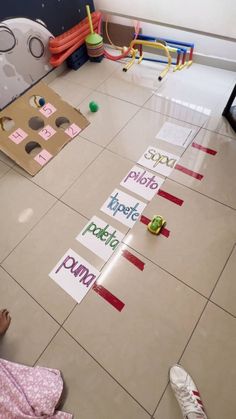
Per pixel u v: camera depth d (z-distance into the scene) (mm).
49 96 1611
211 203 1265
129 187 1369
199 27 1600
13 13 1501
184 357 958
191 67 1827
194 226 1212
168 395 907
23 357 1021
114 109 1706
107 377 953
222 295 1052
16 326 1083
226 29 1521
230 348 958
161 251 1170
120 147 1525
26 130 1522
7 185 1477
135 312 1054
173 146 1480
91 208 1332
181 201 1287
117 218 1281
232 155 1404
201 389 904
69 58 1906
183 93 1708
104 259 1184
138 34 1875
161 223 1200
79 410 907
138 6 1712
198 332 994
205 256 1138
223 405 877
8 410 837
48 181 1457
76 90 1855
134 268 1146
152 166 1422
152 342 994
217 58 1729
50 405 872
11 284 1177
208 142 1471
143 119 1625
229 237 1169
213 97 1655
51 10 1670
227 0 1385
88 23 1852
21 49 1646
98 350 1002
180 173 1376
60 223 1309
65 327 1060
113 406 906
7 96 1718
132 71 1901
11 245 1276
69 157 1530
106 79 1886
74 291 1126
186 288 1079
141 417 883
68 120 1642
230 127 1510
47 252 1236
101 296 1102
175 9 1588
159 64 1904
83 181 1429
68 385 951
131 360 972
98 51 1914
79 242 1242
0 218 1362
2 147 1443
